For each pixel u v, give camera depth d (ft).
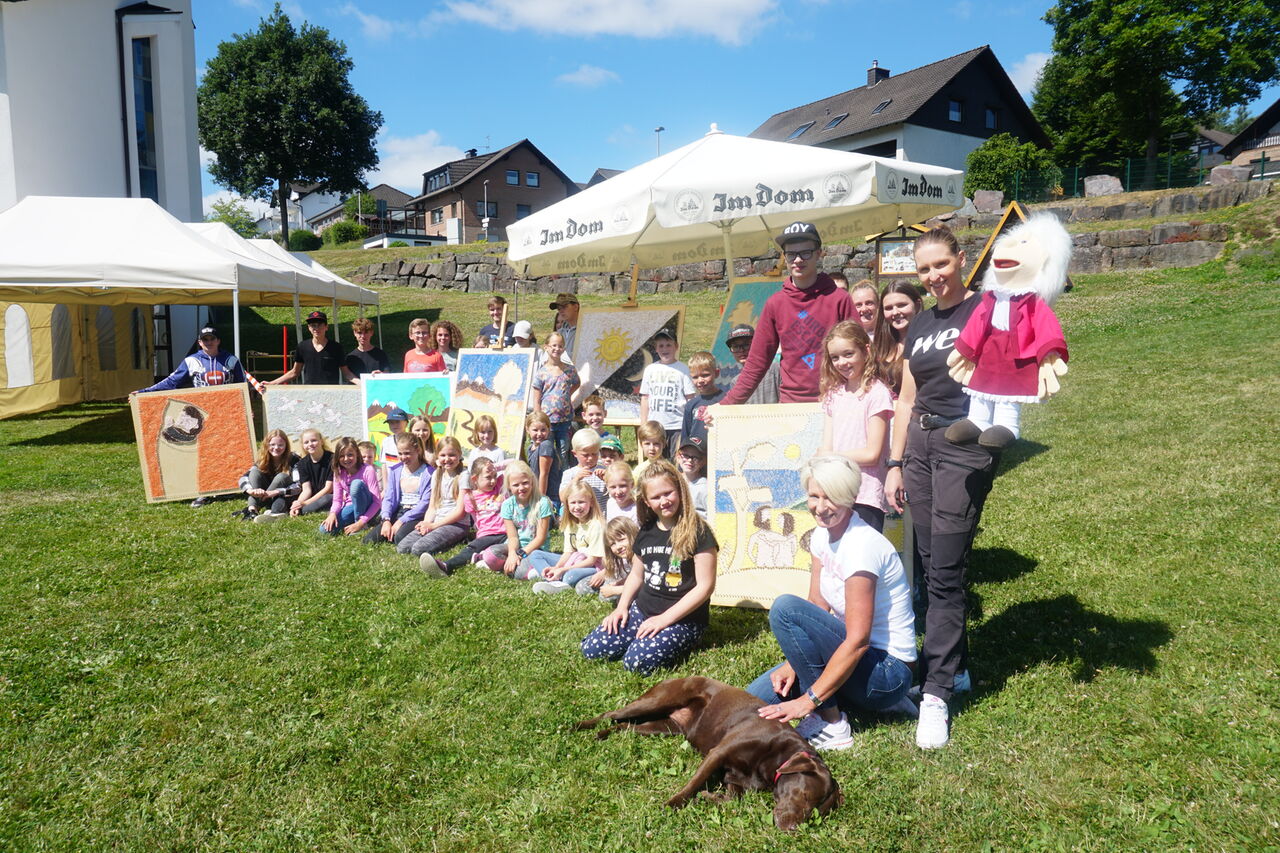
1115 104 126.62
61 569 19.39
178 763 11.02
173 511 25.75
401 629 15.33
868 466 12.90
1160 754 10.14
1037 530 18.58
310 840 9.37
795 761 9.50
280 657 14.25
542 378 24.99
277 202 166.09
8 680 13.51
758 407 15.89
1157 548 16.80
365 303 57.82
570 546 18.39
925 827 9.06
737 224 29.60
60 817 9.92
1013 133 130.52
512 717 11.91
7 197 56.24
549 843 9.11
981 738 10.75
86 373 54.19
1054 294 10.74
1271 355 33.42
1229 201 59.41
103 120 61.21
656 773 10.41
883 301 13.50
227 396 27.66
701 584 13.61
